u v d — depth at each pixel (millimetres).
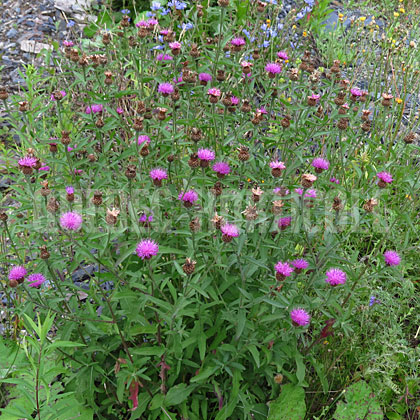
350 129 985
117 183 840
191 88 935
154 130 1014
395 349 827
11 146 1326
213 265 705
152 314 746
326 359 843
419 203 1067
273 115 1182
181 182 930
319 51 1812
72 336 767
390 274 949
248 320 716
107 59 1057
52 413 702
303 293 750
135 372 697
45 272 730
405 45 1670
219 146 893
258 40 1425
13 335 903
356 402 801
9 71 1640
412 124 1275
